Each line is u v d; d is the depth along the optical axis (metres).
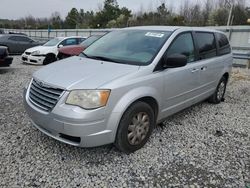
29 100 3.47
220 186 2.95
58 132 3.09
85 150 3.54
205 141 4.02
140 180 2.99
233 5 32.97
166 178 3.05
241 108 5.84
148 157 3.47
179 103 4.30
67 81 3.13
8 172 3.01
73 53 8.88
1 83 7.31
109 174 3.07
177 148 3.75
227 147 3.87
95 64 3.66
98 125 3.02
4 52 8.77
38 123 3.30
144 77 3.45
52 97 3.11
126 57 3.86
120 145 3.34
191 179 3.05
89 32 27.02
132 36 4.33
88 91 2.98
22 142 3.69
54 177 2.97
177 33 4.19
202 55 4.84
